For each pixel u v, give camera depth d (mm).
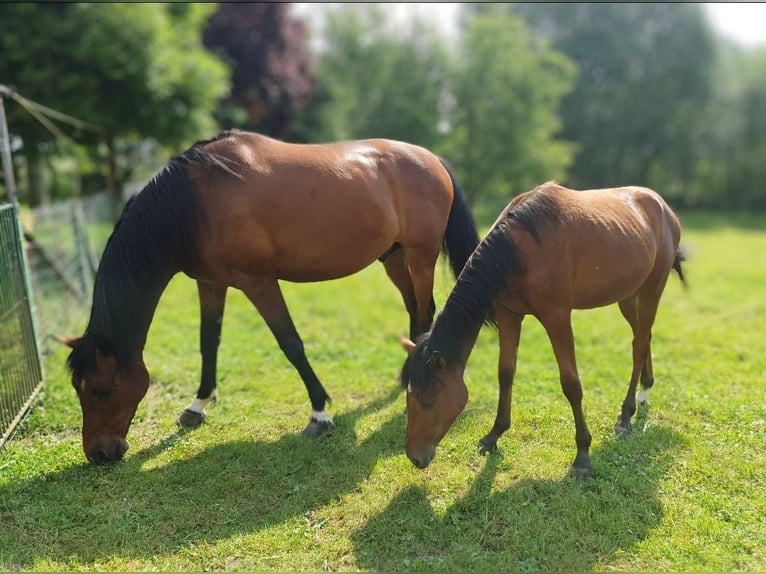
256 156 3494
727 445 3598
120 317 3221
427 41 20125
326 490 3158
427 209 3951
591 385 4598
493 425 3764
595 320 6555
